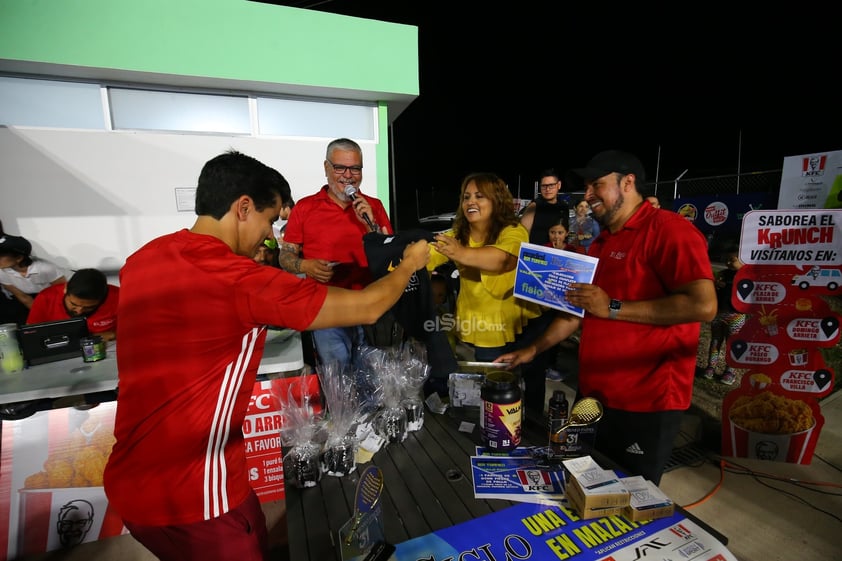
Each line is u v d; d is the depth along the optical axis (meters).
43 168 3.68
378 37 4.03
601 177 1.54
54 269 3.45
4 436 2.02
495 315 2.02
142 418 0.99
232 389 1.04
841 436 2.87
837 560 1.87
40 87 3.58
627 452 1.59
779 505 2.23
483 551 0.89
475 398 1.54
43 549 2.04
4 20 3.02
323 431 1.27
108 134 3.79
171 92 3.93
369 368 1.67
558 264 1.51
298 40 3.77
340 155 2.29
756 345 2.63
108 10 3.24
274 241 3.35
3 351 2.02
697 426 3.03
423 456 1.27
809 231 2.51
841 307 5.50
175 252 1.00
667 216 1.49
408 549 0.90
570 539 0.92
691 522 0.95
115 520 2.12
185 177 4.06
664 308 1.38
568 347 4.72
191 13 3.44
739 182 8.38
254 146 4.20
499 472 1.17
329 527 1.00
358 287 2.46
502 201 1.95
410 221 17.75
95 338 2.19
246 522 1.10
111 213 3.90
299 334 2.46
